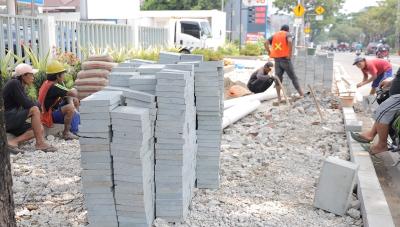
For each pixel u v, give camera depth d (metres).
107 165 3.57
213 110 4.59
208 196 4.71
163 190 3.96
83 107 3.48
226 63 17.17
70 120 6.89
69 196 4.68
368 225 3.83
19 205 4.45
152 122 3.79
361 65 9.75
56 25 10.19
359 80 17.25
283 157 6.32
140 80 3.90
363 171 5.21
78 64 9.59
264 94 11.25
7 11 12.53
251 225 4.06
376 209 4.12
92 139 3.53
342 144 7.00
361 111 9.77
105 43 12.43
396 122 5.53
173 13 26.81
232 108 9.09
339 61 34.53
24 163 5.76
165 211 4.01
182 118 3.79
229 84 12.70
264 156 6.30
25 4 13.61
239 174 5.48
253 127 8.27
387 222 3.86
